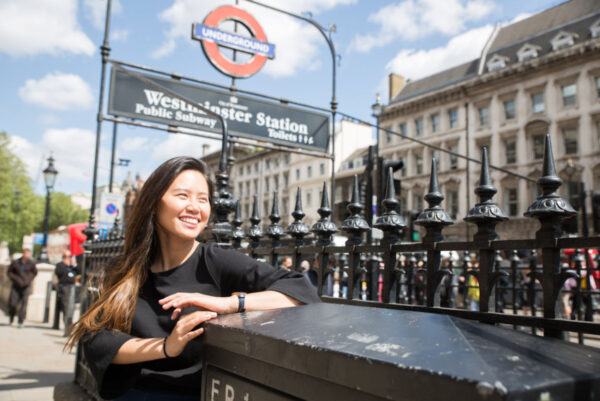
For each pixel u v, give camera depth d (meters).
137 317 1.53
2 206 48.25
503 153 31.36
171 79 5.54
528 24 34.72
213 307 1.33
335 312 1.15
